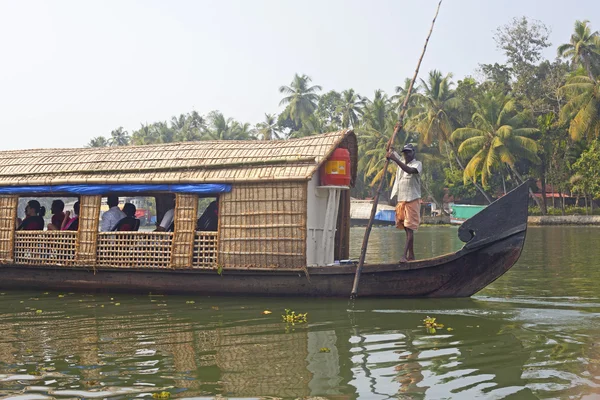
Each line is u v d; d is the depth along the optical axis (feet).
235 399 13.58
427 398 13.50
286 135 185.06
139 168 27.04
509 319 21.12
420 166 25.20
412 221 25.27
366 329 19.89
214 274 25.94
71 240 27.71
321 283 24.86
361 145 142.20
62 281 28.19
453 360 16.26
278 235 24.80
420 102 122.62
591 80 100.22
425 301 24.36
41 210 31.22
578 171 110.32
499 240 23.44
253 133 173.78
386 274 24.44
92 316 22.74
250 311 23.07
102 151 29.53
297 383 14.58
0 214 28.84
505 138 107.86
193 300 25.66
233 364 16.17
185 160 26.99
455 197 139.85
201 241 25.98
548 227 103.91
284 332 19.66
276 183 24.84
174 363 16.34
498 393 13.66
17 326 21.12
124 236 26.94
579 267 37.09
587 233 79.97
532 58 134.10
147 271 26.78
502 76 135.74
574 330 19.33
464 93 125.18
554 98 124.16
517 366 15.60
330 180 26.50
